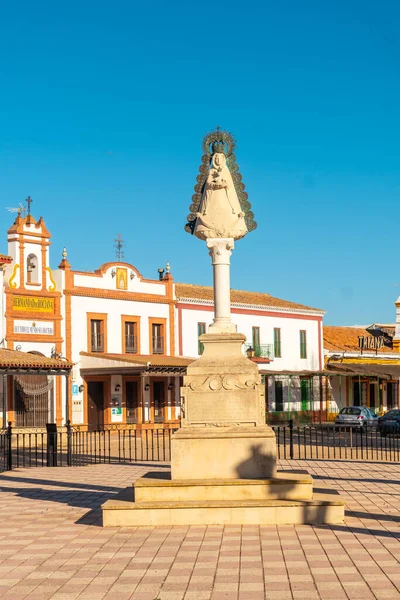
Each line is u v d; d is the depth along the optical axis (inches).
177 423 1829.5
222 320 576.1
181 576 396.8
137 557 436.8
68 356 1679.4
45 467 949.8
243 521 513.3
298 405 2229.3
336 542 461.1
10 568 422.9
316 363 2309.3
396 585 374.3
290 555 431.8
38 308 1625.2
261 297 2288.4
